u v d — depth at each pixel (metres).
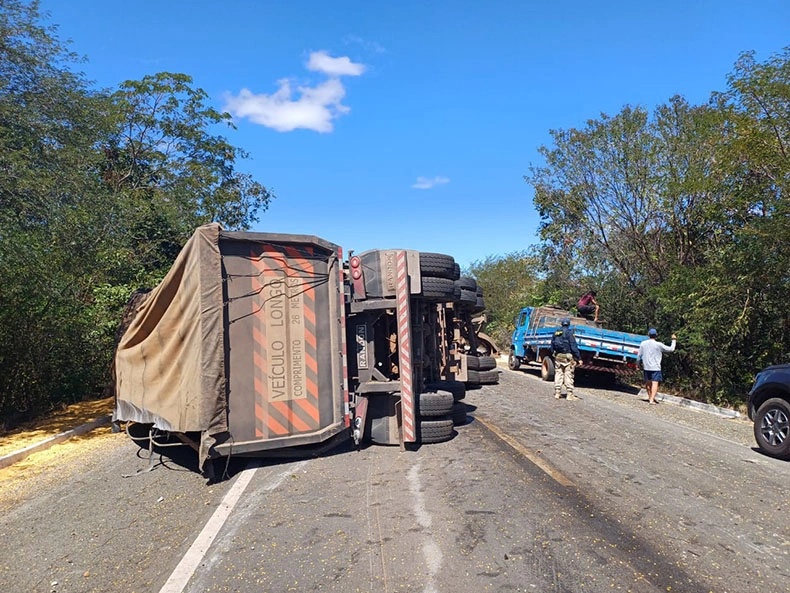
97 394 15.69
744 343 13.58
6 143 10.90
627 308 19.14
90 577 4.61
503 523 5.29
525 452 7.88
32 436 10.52
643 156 17.77
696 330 14.05
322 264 7.80
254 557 4.73
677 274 14.77
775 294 12.47
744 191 12.78
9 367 12.01
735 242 13.25
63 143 12.83
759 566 4.47
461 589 4.07
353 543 4.92
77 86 13.95
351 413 8.02
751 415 8.68
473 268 40.06
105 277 15.54
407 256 8.16
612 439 8.80
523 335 19.39
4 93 11.88
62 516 6.14
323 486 6.55
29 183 10.40
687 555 4.64
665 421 10.62
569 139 19.83
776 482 6.75
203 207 26.09
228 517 5.70
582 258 20.97
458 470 7.01
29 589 4.46
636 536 5.01
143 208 18.95
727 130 13.09
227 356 7.01
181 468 7.88
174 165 26.88
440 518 5.43
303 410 7.46
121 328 10.59
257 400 7.17
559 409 11.51
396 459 7.60
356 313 8.12
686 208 16.45
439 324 11.32
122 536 5.45
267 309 7.31
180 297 7.31
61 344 13.38
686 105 17.19
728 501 5.99
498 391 14.17
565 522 5.30
